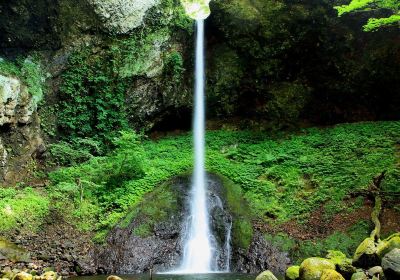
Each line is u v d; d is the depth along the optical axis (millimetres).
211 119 18359
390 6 13016
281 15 17422
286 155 15305
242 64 18234
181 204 12930
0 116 12570
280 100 18031
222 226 12477
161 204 12758
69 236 11469
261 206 13102
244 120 18312
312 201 12898
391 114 17297
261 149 16281
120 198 13000
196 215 12836
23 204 11773
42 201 12258
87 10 15555
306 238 11648
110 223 11992
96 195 13250
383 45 16922
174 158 15922
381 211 11766
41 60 15258
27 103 13719
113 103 16062
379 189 12477
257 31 17719
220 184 14039
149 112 17078
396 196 12180
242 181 14180
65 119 15438
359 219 11812
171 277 10023
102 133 15844
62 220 11961
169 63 16969
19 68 14664
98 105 15852
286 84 18172
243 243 11812
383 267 6867
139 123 17031
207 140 17203
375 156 14164
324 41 17422
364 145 15102
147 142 16953
